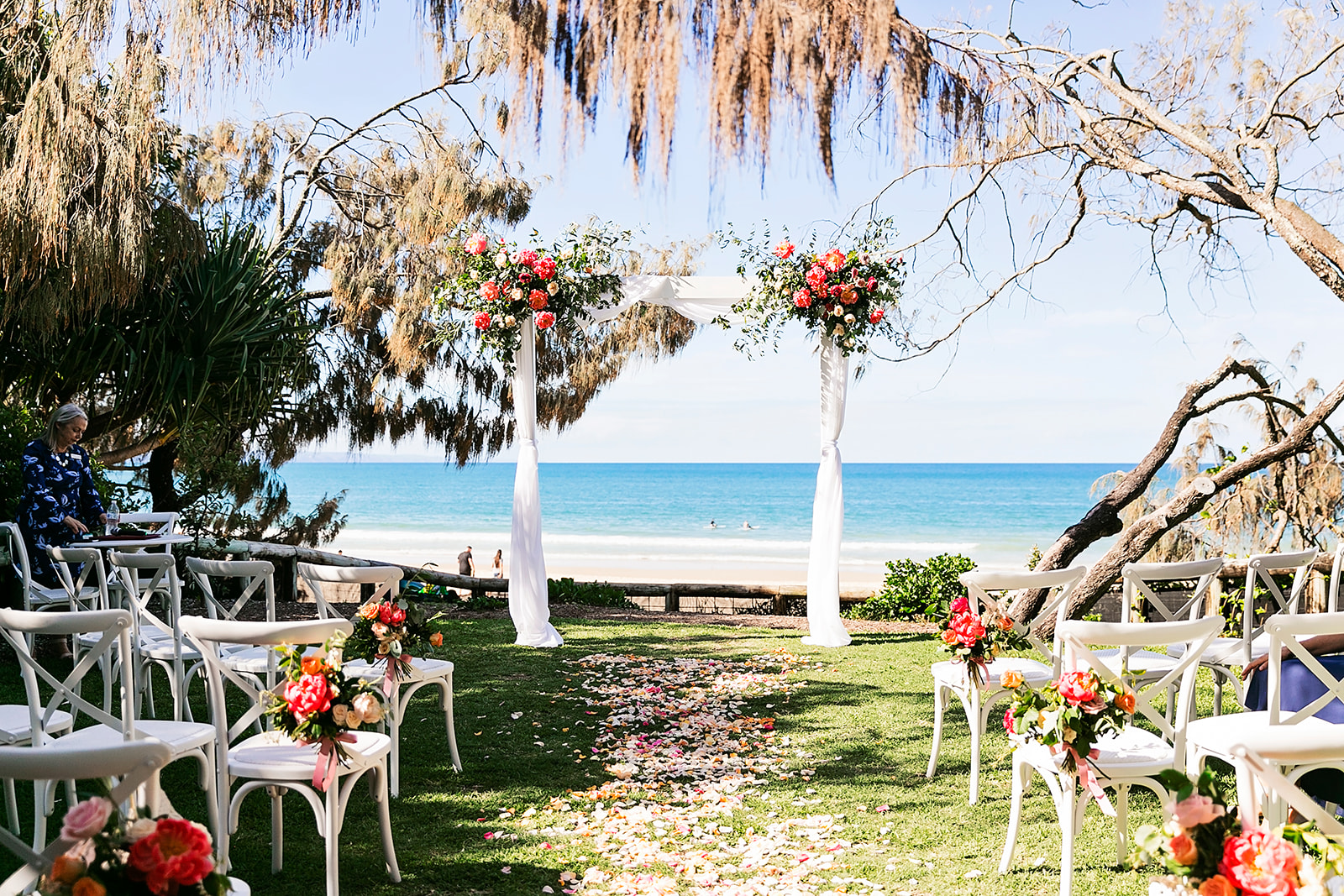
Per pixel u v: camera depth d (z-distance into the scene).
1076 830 2.60
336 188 9.00
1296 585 3.92
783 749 4.16
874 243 5.54
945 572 8.18
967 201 5.12
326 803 2.55
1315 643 3.27
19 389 6.18
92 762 1.55
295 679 2.57
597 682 5.44
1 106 2.79
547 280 6.41
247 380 6.86
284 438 8.78
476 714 4.72
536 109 1.05
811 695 5.13
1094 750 2.57
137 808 1.62
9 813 2.75
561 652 6.34
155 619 3.90
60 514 4.61
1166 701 4.02
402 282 8.67
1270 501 7.08
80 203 3.18
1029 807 3.39
